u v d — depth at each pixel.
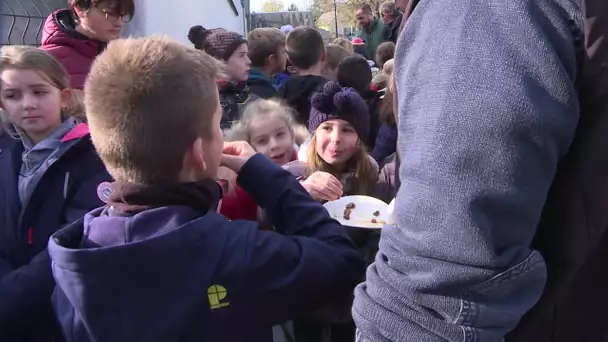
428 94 0.71
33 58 1.54
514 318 0.69
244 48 3.14
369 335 0.74
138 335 0.90
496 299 0.68
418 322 0.70
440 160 0.67
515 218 0.66
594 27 0.66
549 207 0.75
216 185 1.08
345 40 5.50
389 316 0.71
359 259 1.16
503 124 0.64
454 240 0.66
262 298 1.00
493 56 0.66
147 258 0.89
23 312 1.25
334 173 1.82
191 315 0.93
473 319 0.67
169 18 4.15
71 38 2.24
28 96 1.53
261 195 1.23
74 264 0.88
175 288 0.92
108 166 1.02
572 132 0.67
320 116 1.81
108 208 1.05
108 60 1.00
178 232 0.92
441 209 0.67
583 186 0.70
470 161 0.66
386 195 1.82
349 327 1.22
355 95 1.79
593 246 0.73
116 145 0.97
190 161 1.02
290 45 3.53
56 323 1.06
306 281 1.03
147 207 0.98
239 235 1.01
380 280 0.74
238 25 6.38
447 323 0.68
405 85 0.76
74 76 2.25
